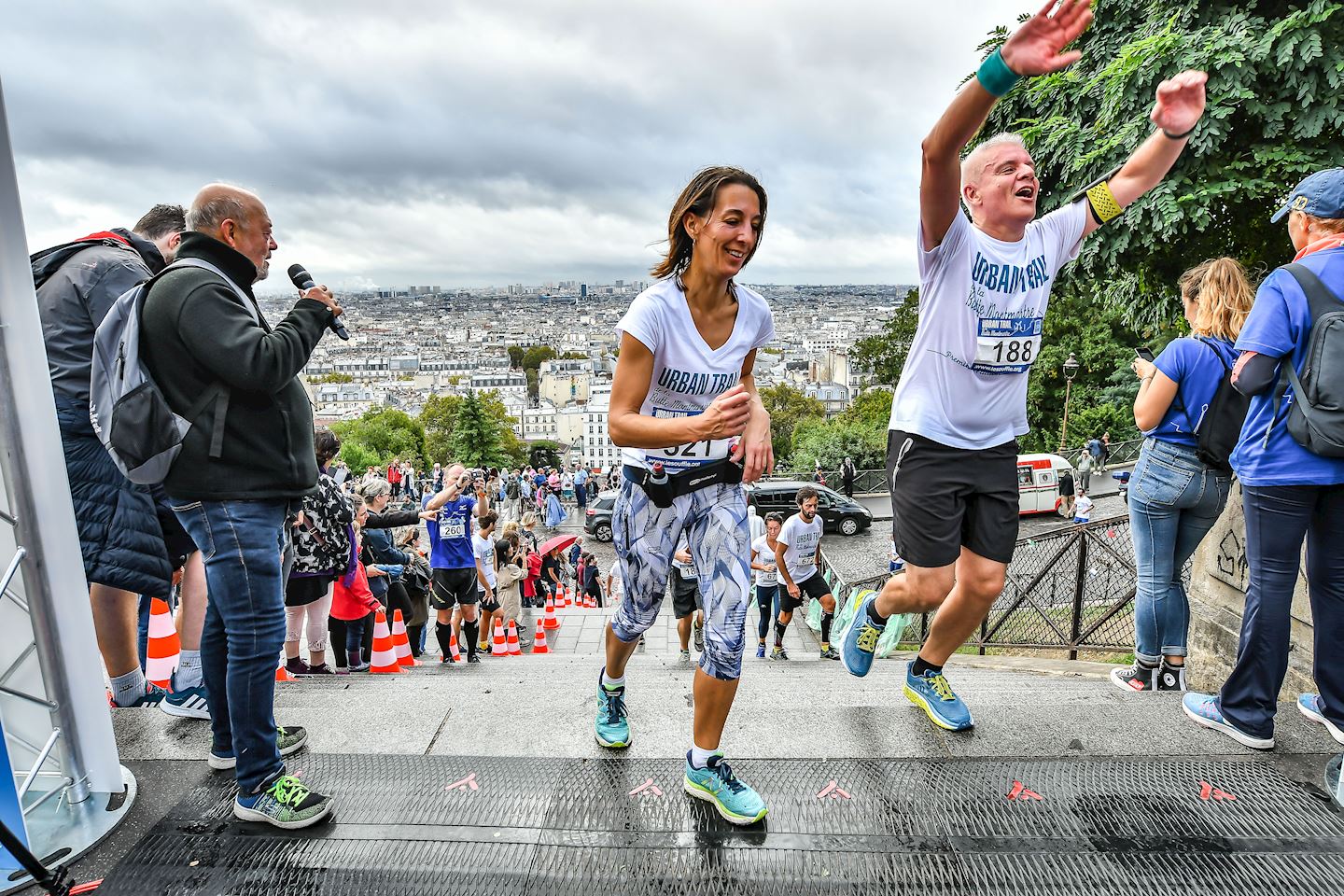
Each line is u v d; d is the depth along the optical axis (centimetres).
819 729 260
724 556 210
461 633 828
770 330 220
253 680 207
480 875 189
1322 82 622
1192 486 308
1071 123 764
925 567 240
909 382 244
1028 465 2058
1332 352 218
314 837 202
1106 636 609
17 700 214
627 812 211
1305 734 250
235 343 197
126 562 271
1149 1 740
